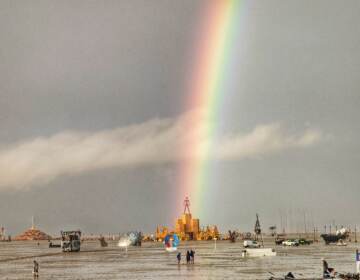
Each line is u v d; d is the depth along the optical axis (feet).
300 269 353.31
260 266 386.73
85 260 530.68
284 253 609.83
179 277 305.32
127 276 321.52
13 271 380.78
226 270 352.69
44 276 331.36
